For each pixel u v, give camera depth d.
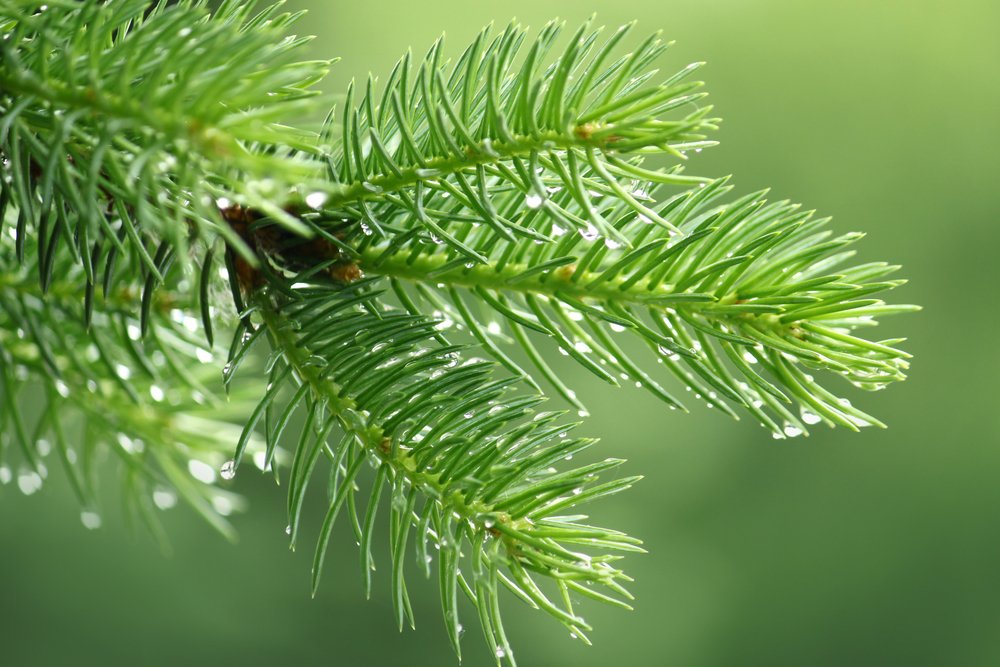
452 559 0.70
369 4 2.38
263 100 0.66
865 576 2.42
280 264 0.71
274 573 2.37
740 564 2.45
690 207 0.72
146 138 0.69
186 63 0.66
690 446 2.41
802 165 2.43
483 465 0.70
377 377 0.71
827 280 0.71
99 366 0.79
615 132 0.68
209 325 0.71
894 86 2.43
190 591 2.33
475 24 2.38
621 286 0.72
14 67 0.67
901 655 2.40
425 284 0.74
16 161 0.68
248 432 0.71
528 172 0.69
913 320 2.42
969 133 2.42
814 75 2.45
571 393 0.71
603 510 2.45
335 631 2.39
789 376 0.71
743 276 0.71
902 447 2.41
